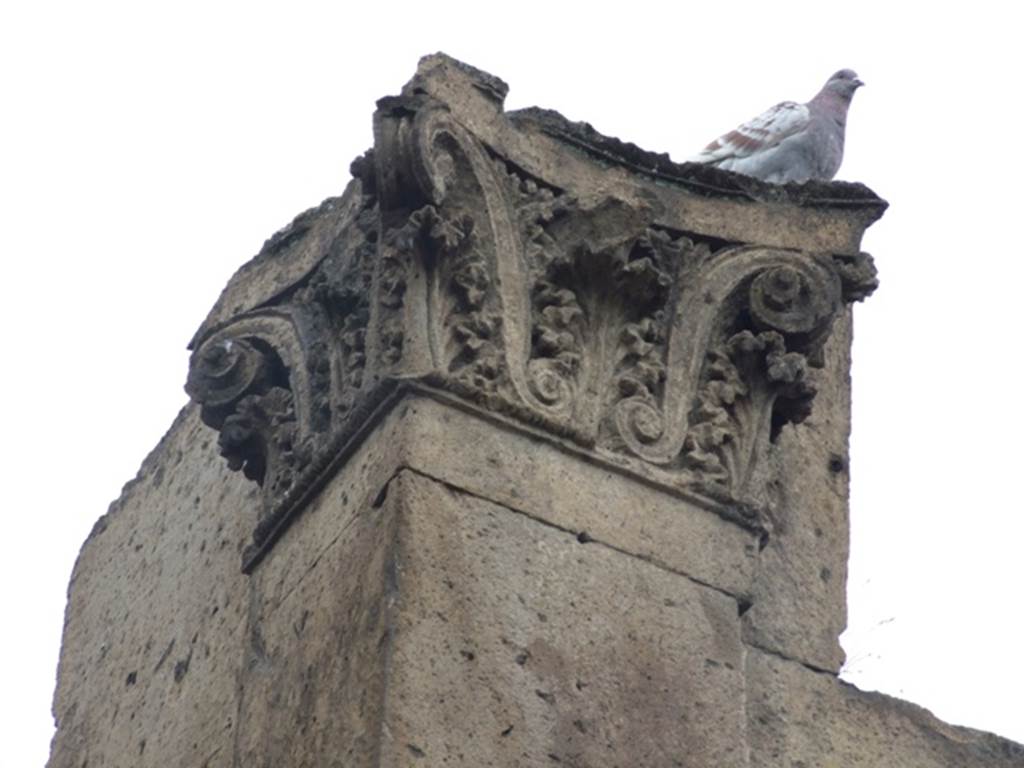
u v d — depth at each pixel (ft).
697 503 41.60
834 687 44.06
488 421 40.65
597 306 42.19
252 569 43.47
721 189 43.70
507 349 41.16
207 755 46.57
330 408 43.06
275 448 44.29
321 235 46.32
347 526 40.81
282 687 40.65
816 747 43.24
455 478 39.96
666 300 42.68
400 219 41.68
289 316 45.62
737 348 42.73
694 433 42.11
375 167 41.68
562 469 40.81
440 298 41.24
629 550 40.65
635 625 40.04
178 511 52.54
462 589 39.04
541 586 39.63
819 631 44.39
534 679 38.75
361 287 43.32
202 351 46.09
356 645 38.91
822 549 45.32
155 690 50.01
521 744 38.17
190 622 49.75
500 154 42.19
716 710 39.96
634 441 41.57
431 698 37.93
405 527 39.24
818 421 46.78
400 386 40.57
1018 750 45.47
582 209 42.19
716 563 41.27
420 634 38.40
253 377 45.32
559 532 40.27
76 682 53.62
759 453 42.42
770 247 43.47
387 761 37.19
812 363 43.52
